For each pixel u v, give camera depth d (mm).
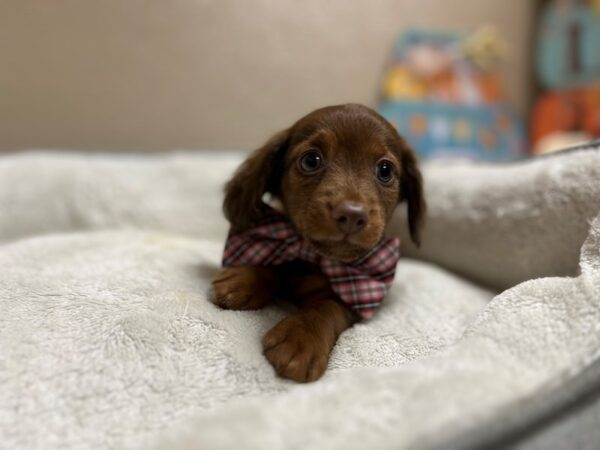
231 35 505
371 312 224
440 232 330
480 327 187
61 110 460
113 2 461
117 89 475
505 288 290
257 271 226
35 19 441
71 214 380
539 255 265
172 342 180
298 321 194
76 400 156
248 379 171
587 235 229
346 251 209
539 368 153
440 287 274
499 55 610
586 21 583
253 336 192
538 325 174
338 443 125
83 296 205
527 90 653
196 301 207
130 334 179
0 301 200
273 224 238
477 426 124
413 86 569
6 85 441
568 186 254
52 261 250
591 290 177
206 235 385
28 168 386
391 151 240
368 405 139
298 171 228
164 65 486
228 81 511
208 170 420
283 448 123
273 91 529
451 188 335
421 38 576
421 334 217
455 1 597
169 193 405
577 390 136
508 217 285
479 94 596
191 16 488
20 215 369
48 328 183
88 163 406
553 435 127
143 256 263
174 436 133
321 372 180
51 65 451
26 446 140
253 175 243
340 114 231
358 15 554
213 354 177
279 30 523
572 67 597
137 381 164
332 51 548
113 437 146
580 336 163
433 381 145
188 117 502
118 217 382
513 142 611
